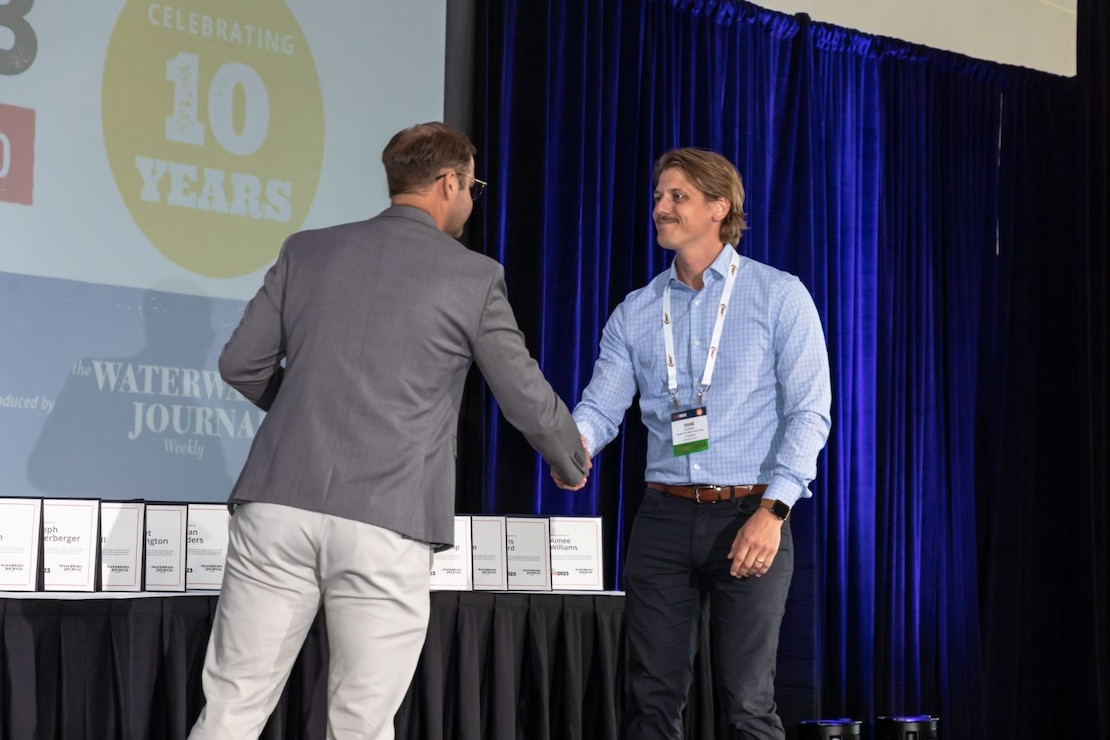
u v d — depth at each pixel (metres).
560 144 4.03
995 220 5.11
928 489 4.74
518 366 2.29
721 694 2.71
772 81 4.58
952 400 4.84
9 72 3.09
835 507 4.43
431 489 2.17
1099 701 4.91
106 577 2.66
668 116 4.27
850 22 5.01
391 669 2.12
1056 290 5.21
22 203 3.09
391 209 2.32
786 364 2.75
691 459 2.78
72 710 2.45
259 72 3.51
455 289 2.21
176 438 3.28
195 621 2.64
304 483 2.08
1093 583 4.96
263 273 3.48
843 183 4.69
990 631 4.87
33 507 2.63
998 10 5.57
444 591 2.88
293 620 2.12
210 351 3.37
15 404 3.04
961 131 5.04
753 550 2.58
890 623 4.56
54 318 3.11
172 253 3.31
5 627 2.40
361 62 3.70
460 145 2.38
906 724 4.00
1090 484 4.98
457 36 3.94
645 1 4.29
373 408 2.12
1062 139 5.31
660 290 3.00
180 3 3.38
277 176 3.52
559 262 3.99
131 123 3.27
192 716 2.66
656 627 2.79
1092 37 5.12
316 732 2.68
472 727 2.85
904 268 4.81
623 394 3.04
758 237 4.42
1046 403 5.17
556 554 3.20
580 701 3.03
